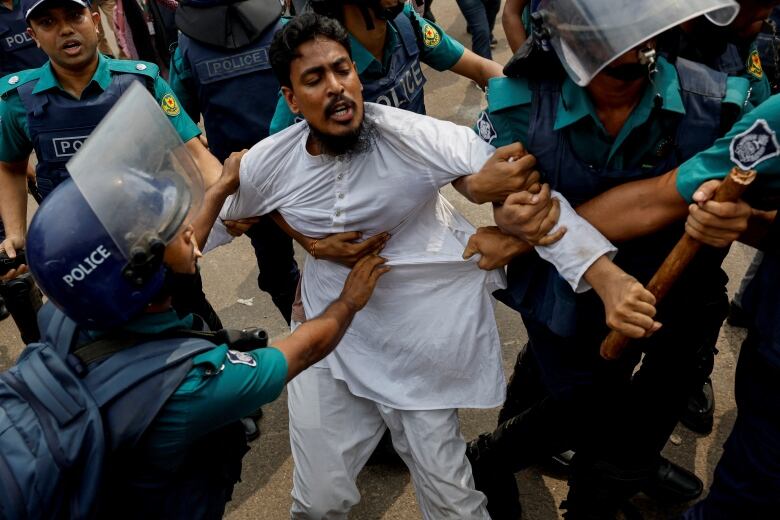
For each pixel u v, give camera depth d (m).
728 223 1.41
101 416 1.29
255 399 1.45
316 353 1.63
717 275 1.98
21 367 1.36
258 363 1.47
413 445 1.97
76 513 1.27
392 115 1.75
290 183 1.87
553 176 1.66
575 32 1.41
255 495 2.61
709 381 2.63
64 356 1.36
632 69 1.43
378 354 1.98
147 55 4.27
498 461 2.22
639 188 1.58
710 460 2.51
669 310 1.84
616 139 1.57
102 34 5.16
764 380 1.66
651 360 1.93
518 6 3.01
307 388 2.01
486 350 1.98
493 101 1.68
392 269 1.90
